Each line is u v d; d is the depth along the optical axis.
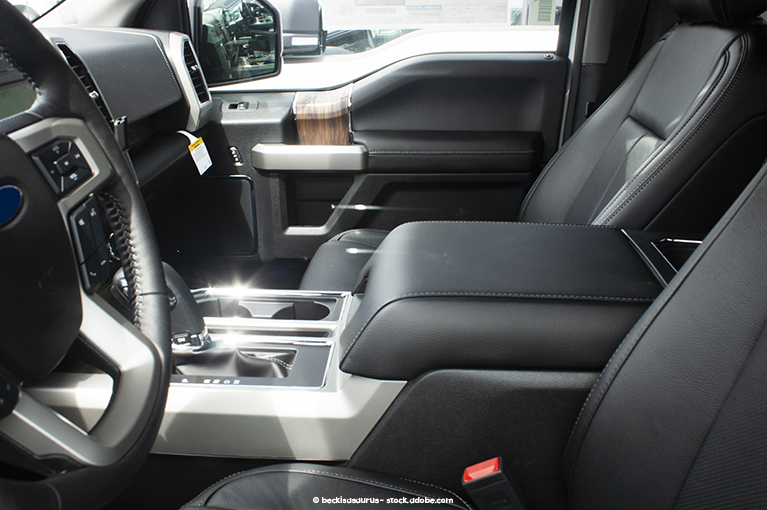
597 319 0.70
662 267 0.79
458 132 1.57
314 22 1.61
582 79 1.49
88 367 0.85
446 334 0.70
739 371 0.49
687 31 1.02
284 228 1.66
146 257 0.62
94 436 0.53
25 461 0.47
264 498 0.71
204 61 1.60
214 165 1.60
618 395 0.62
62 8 1.32
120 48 1.14
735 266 0.51
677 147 0.89
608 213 0.96
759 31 0.87
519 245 0.85
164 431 0.80
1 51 0.47
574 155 1.23
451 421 0.74
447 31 1.57
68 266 0.51
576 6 1.46
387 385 0.74
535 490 0.78
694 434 0.52
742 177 0.89
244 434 0.79
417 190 1.61
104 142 0.56
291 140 1.61
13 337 0.44
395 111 1.57
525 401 0.72
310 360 0.86
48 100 0.51
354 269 1.23
